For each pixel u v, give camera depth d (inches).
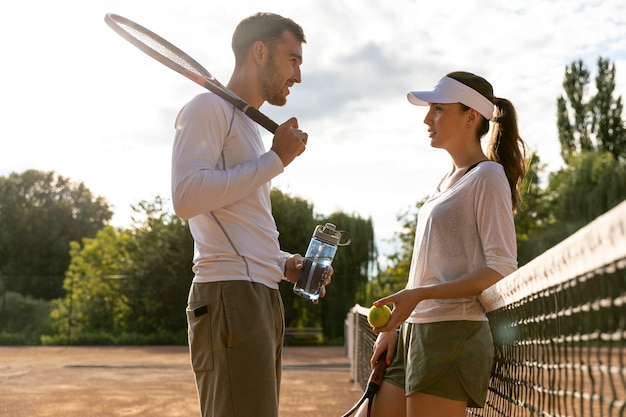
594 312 74.1
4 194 2383.1
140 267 1173.7
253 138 116.0
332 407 367.9
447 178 127.6
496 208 111.6
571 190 1136.8
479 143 123.3
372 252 1189.7
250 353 107.7
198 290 111.1
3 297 1145.4
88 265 1378.0
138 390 459.5
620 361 65.3
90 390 457.1
